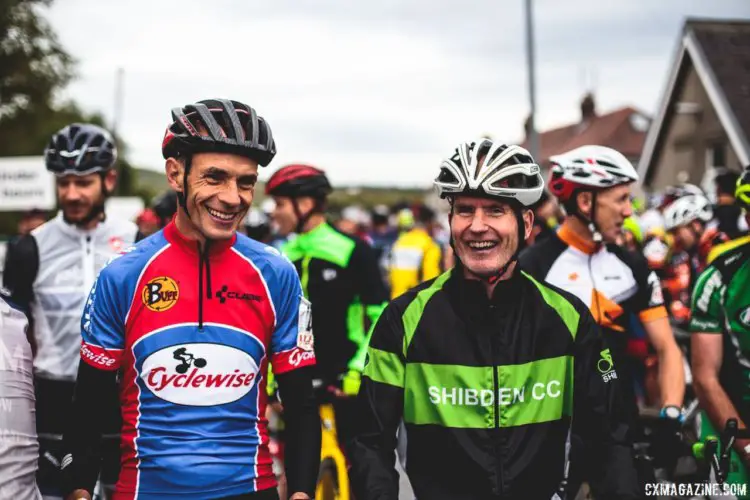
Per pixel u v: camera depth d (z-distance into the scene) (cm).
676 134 2633
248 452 220
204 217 214
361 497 214
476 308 226
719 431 286
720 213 651
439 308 228
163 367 216
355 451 222
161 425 215
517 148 230
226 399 218
